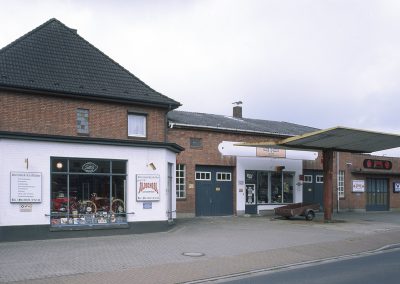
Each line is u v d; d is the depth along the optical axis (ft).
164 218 61.72
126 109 67.00
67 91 60.90
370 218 89.15
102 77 67.21
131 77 70.90
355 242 55.52
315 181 102.27
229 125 89.15
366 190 112.57
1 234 51.06
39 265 38.34
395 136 72.59
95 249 46.68
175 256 43.34
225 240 53.88
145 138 68.33
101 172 58.03
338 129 66.49
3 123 57.26
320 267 40.75
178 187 80.28
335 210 105.09
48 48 66.18
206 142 83.66
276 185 94.63
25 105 58.90
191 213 81.05
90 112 63.82
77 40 70.54
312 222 77.56
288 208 83.61
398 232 66.28
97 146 57.77
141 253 44.65
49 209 54.08
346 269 39.22
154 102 68.23
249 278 35.81
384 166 114.83
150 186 60.90
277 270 39.60
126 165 59.82
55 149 55.01
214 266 39.58
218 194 85.81
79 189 56.44
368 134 70.33
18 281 32.76
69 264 38.88
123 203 59.31
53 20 71.26
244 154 87.81
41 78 60.80
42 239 53.36
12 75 58.75
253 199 90.58
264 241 53.78
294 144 75.56
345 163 107.86
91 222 56.85
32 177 53.16
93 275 34.99
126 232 58.65
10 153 52.21
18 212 52.26
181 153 80.43
